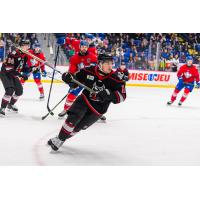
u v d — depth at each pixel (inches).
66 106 253.8
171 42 700.7
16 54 239.6
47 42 593.3
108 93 156.3
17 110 269.3
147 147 197.3
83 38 621.3
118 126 249.1
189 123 275.9
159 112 322.3
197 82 364.5
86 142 199.6
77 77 167.5
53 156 169.6
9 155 167.0
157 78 578.6
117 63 576.4
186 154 187.8
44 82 516.4
